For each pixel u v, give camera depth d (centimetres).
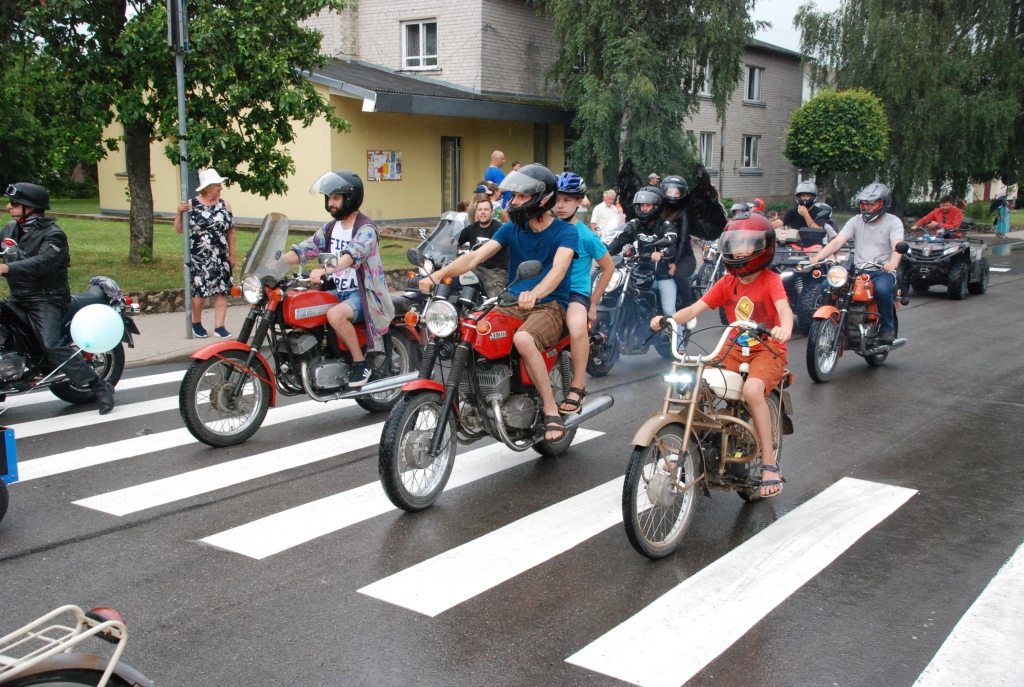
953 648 377
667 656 370
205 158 1205
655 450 471
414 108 2027
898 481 594
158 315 1150
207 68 1209
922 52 2617
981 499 561
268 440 675
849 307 917
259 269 643
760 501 556
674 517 496
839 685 348
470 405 553
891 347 942
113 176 2406
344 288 692
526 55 2500
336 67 2273
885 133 2588
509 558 468
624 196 1210
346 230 683
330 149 2078
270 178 1292
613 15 2225
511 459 640
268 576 443
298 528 505
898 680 353
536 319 548
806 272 1135
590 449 665
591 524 517
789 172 3722
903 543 491
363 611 407
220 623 395
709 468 499
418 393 524
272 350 672
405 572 449
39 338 707
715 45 2286
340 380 682
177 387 835
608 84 2273
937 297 1564
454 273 552
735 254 486
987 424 735
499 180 1220
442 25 2383
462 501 553
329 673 355
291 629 390
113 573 445
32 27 1166
